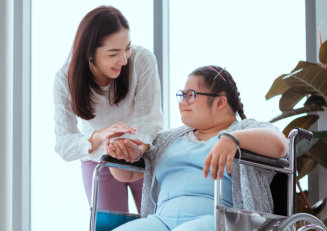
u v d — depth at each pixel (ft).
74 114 6.80
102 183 7.39
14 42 10.87
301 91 8.85
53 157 10.71
